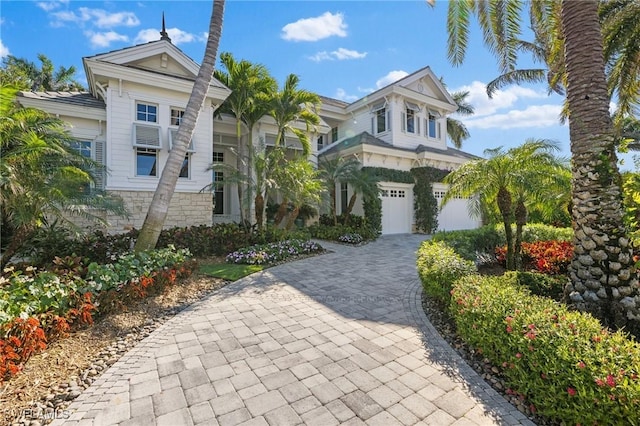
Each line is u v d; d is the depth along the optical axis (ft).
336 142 65.87
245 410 8.89
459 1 27.68
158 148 37.32
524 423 8.38
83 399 9.40
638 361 7.49
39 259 24.16
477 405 9.13
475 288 13.61
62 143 23.58
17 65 65.57
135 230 30.19
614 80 27.12
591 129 13.21
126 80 35.81
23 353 10.71
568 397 7.88
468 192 23.38
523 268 24.52
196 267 24.47
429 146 62.54
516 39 30.68
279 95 43.60
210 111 41.09
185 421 8.46
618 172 13.05
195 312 16.80
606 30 23.88
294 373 10.82
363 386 10.05
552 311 10.53
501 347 10.28
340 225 49.42
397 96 57.52
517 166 21.31
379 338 13.61
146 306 16.87
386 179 53.06
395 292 20.52
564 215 38.96
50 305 13.17
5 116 18.11
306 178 38.73
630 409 6.75
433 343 13.15
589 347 8.21
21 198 19.60
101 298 15.40
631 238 12.87
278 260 30.01
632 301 12.22
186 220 39.09
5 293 12.56
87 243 26.35
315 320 15.70
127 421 8.46
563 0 14.48
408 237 50.47
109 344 13.02
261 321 15.56
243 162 42.83
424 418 8.55
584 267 13.21
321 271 26.43
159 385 10.13
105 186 34.88
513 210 24.80
